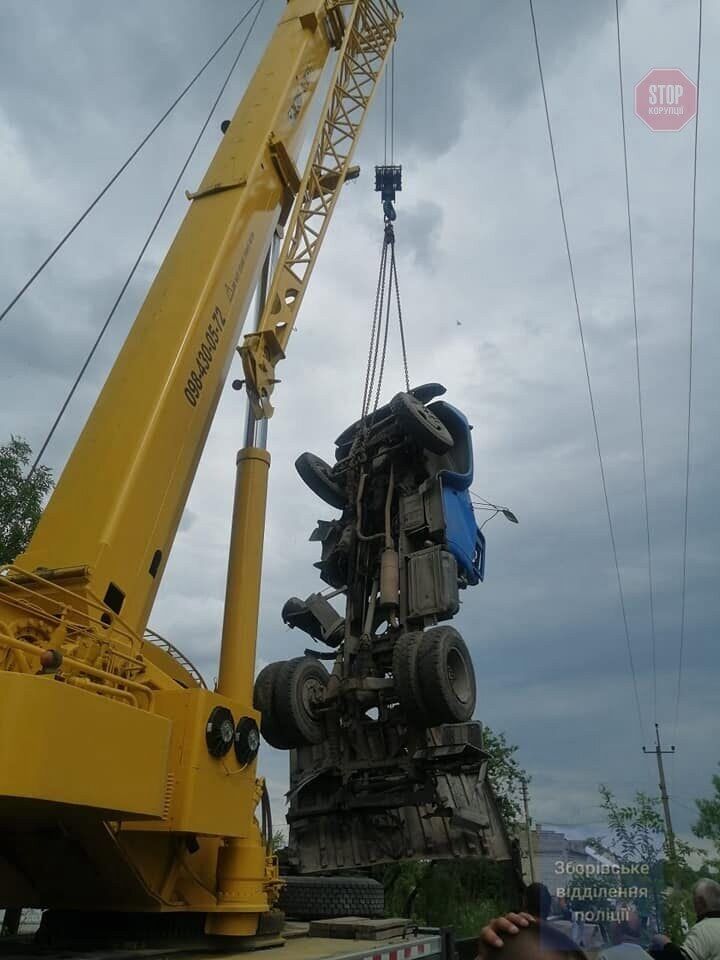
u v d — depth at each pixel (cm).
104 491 734
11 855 681
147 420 781
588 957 299
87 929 740
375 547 1758
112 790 546
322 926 880
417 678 1449
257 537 923
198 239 962
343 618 1805
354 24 1683
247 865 751
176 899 705
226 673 845
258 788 826
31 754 481
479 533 1855
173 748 661
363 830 1560
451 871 1634
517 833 1669
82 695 531
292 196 1216
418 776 1496
